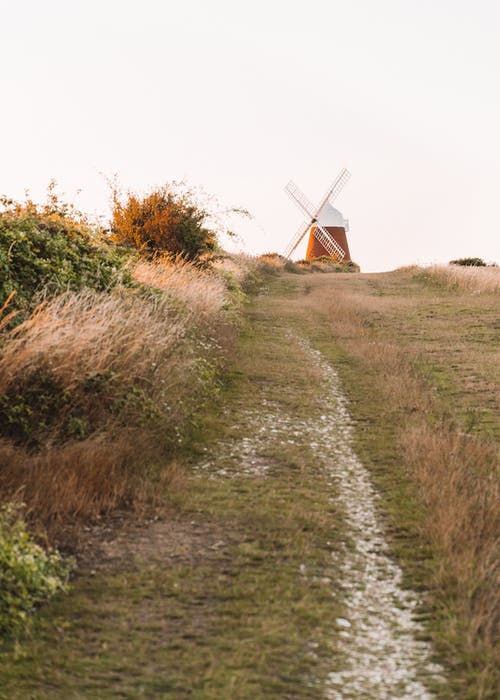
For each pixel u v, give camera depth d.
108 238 19.83
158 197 24.95
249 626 5.88
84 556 6.96
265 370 15.52
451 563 6.87
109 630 5.76
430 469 9.40
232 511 8.13
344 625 5.98
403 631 5.94
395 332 20.98
